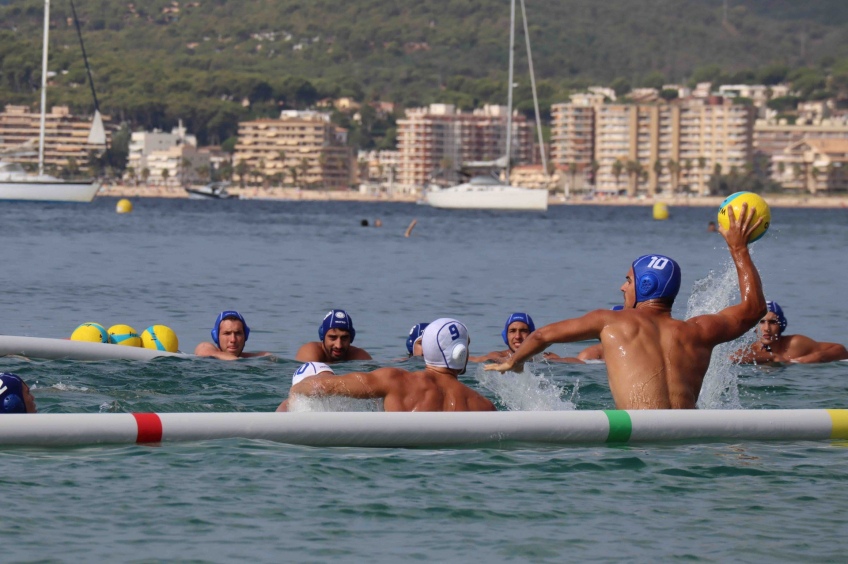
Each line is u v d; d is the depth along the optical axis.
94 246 55.06
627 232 92.06
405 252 57.47
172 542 8.62
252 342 23.16
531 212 154.12
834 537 9.00
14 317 26.52
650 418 12.09
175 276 39.03
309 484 10.17
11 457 10.80
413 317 28.23
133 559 8.25
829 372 18.64
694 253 60.94
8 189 116.50
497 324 27.20
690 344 12.56
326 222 104.94
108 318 26.70
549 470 10.87
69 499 9.56
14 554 8.26
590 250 62.44
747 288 12.77
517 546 8.71
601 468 10.98
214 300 31.17
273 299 31.86
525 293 35.41
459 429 11.76
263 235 73.69
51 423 11.21
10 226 72.81
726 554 8.60
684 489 10.33
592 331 12.59
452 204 133.12
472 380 16.61
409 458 11.17
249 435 11.66
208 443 11.42
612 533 9.04
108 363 17.64
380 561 8.34
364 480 10.36
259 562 8.27
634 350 12.44
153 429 11.42
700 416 12.25
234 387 15.84
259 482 10.18
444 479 10.46
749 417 12.36
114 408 14.00
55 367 17.03
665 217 135.12
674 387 12.39
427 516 9.38
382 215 133.62
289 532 8.91
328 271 43.22
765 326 19.94
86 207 122.94
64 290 32.97
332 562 8.30
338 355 18.81
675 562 8.43
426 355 12.45
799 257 57.84
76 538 8.65
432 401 12.17
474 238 75.75
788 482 10.60
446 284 38.28
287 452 11.20
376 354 21.58
